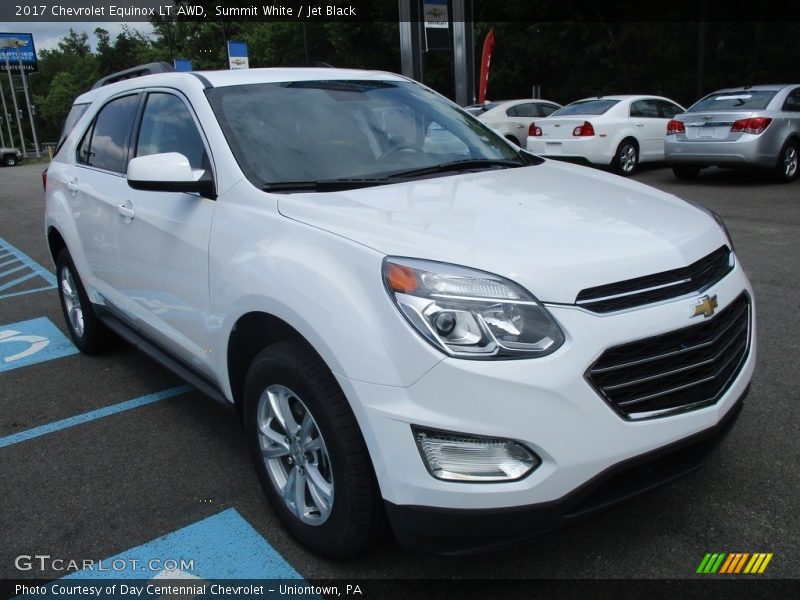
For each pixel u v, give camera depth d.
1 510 3.21
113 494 3.31
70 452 3.74
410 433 2.20
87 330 5.05
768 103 11.06
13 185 22.77
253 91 3.56
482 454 2.17
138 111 4.07
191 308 3.27
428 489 2.21
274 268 2.62
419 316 2.21
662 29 25.03
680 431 2.39
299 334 2.62
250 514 3.09
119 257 4.00
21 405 4.39
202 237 3.14
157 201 3.54
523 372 2.14
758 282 6.02
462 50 15.29
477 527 2.21
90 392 4.55
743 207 9.41
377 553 2.75
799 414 3.66
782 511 2.88
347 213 2.67
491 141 3.96
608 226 2.61
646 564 2.61
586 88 28.16
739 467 3.20
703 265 2.59
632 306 2.33
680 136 11.73
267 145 3.25
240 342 3.03
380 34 34.78
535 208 2.78
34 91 113.44
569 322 2.21
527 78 30.48
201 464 3.55
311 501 2.76
